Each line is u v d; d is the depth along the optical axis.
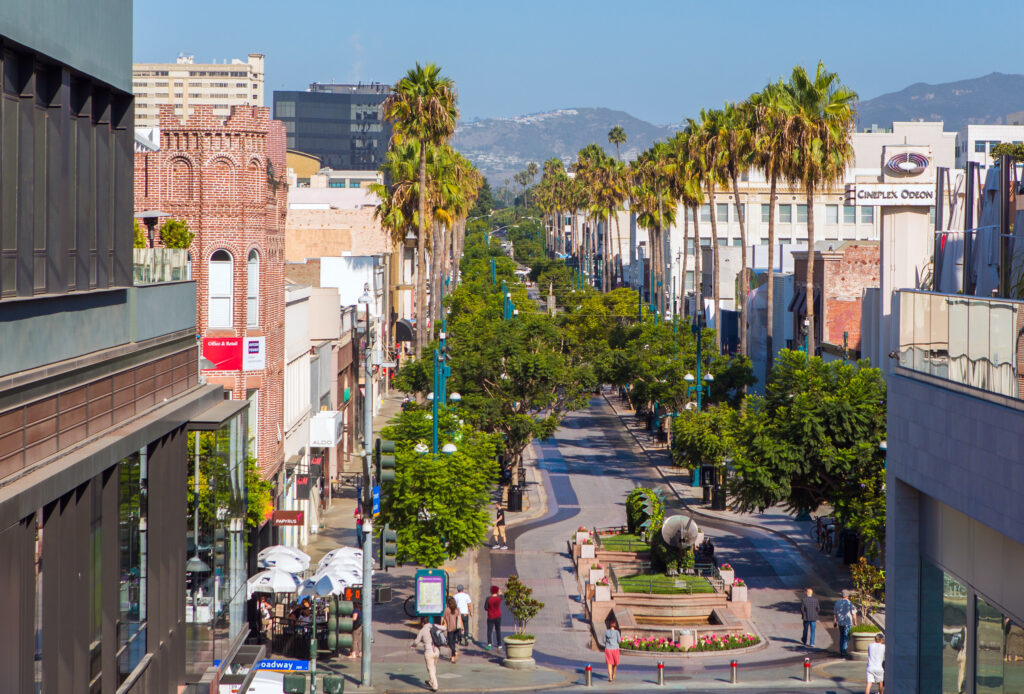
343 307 93.00
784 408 63.75
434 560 54.31
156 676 22.98
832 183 95.56
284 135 62.84
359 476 90.69
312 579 48.59
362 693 43.69
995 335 22.64
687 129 133.50
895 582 29.31
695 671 48.62
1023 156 153.12
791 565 68.25
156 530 23.19
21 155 17.50
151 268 24.89
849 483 61.91
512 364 86.88
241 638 29.56
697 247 136.62
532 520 81.31
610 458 106.62
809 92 94.50
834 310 99.38
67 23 19.33
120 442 20.42
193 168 55.47
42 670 16.94
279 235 60.84
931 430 26.27
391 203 106.62
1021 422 21.08
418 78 97.44
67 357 19.14
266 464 57.06
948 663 27.23
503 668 49.09
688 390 105.06
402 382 96.06
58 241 19.20
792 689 44.78
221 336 55.56
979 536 24.89
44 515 17.14
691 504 86.38
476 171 194.88
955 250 63.31
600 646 53.03
